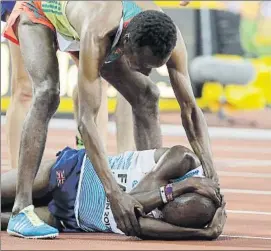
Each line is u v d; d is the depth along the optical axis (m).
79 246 14.26
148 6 15.16
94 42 14.24
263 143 36.84
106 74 16.77
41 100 15.70
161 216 14.95
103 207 15.96
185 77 15.14
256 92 41.62
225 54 41.94
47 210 16.56
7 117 20.28
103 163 14.48
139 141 17.17
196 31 41.53
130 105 18.88
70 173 16.31
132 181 15.62
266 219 19.06
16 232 15.56
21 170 15.72
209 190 14.61
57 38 16.36
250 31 42.16
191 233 14.73
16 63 20.00
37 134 15.68
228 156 32.62
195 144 15.33
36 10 16.38
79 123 14.52
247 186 25.33
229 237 15.92
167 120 40.41
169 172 15.16
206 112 41.28
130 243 14.56
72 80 40.91
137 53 13.99
